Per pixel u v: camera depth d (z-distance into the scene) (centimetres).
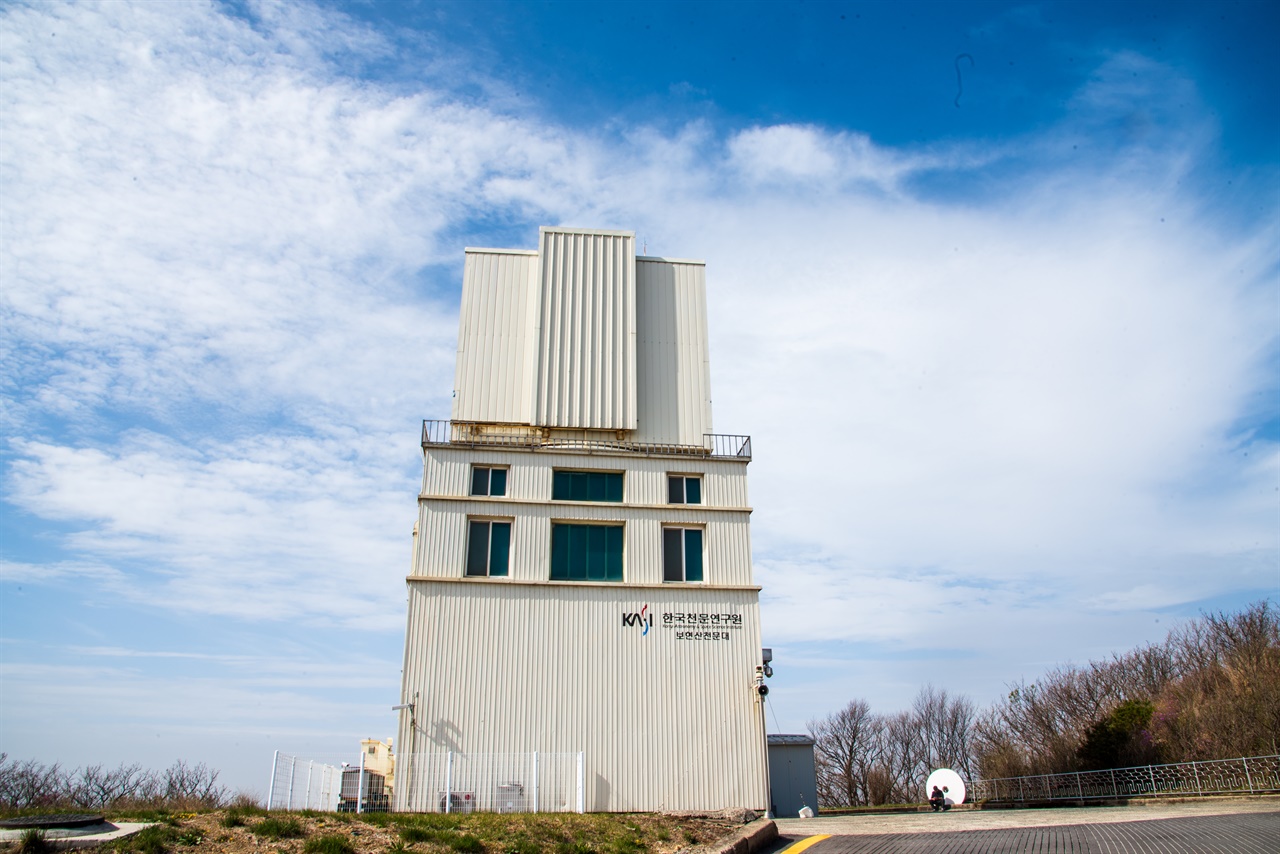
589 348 3303
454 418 3189
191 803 1984
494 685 2792
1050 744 4928
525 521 3017
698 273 3566
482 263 3422
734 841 1547
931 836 1745
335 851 1212
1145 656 5859
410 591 2867
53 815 1316
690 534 3128
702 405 3347
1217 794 2786
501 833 1449
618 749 2784
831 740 8050
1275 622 4703
